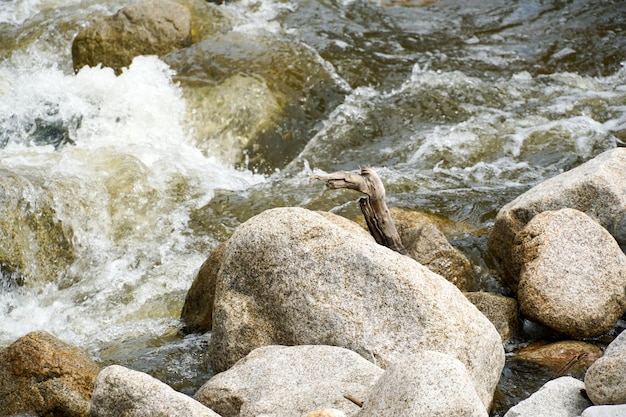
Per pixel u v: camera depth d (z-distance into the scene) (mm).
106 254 12477
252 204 13547
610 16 19781
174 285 11773
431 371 6812
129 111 15570
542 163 14656
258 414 7418
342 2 20234
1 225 12156
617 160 11375
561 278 9891
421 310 8227
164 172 14055
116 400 7375
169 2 17422
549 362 9328
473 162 14750
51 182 13023
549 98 16766
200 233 12844
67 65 17703
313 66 17094
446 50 18375
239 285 8898
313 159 15148
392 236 10680
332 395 7438
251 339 8680
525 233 10406
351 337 8250
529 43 18781
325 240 8695
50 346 8703
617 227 10797
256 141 15367
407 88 16859
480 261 11641
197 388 9375
